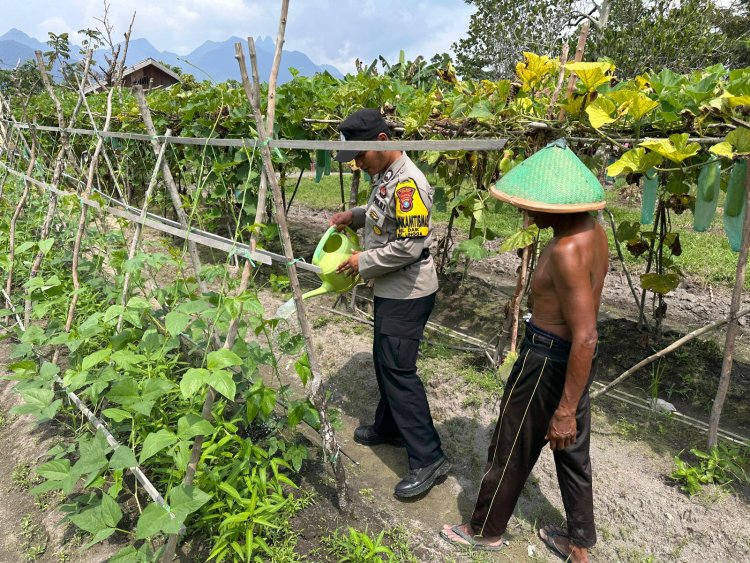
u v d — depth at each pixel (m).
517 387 2.11
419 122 3.54
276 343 4.41
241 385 2.80
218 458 2.47
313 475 2.88
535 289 2.02
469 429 3.30
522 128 2.93
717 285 5.94
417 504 2.76
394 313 2.56
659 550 2.41
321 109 4.65
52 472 2.08
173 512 1.76
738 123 2.39
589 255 1.81
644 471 2.88
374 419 3.54
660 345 4.30
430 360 4.11
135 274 3.07
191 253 2.87
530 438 2.14
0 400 3.53
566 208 1.74
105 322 2.63
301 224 9.15
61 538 2.41
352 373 4.00
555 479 2.85
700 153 2.94
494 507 2.32
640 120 2.64
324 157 4.52
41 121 7.79
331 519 2.55
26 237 4.75
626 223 4.27
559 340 1.98
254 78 1.84
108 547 2.35
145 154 6.90
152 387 2.11
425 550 2.44
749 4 19.19
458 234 8.05
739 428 3.34
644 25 14.30
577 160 1.84
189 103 5.37
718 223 8.77
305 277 6.10
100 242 3.95
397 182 2.40
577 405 1.92
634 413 3.48
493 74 22.11
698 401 3.66
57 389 3.24
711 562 2.31
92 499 2.46
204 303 2.28
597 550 2.45
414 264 2.51
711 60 15.24
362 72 4.33
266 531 2.33
